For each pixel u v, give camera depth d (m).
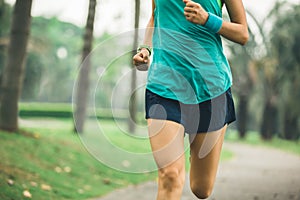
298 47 27.62
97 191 7.70
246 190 8.26
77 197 6.91
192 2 2.88
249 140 32.16
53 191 6.93
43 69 35.38
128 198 7.19
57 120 29.67
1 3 19.88
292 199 7.42
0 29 19.95
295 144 28.20
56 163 9.34
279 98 30.36
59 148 10.75
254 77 30.61
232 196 7.53
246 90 31.75
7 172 7.21
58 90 60.34
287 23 27.89
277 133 34.25
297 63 27.91
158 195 2.89
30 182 7.04
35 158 9.24
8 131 11.20
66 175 8.56
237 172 11.57
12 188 6.29
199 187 3.26
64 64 59.84
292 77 28.33
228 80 3.16
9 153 8.86
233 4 3.03
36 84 33.78
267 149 23.38
